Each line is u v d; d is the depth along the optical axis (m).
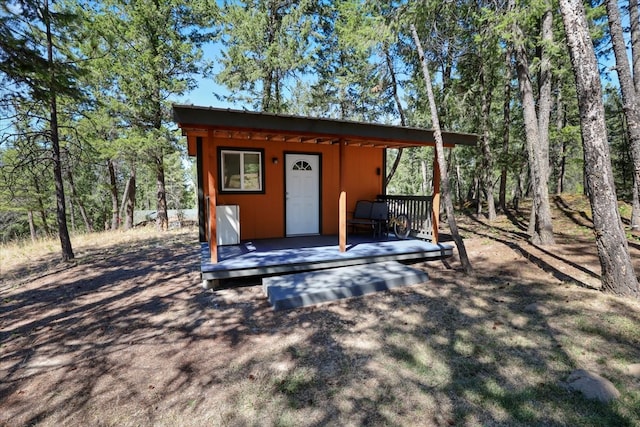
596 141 4.00
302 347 3.19
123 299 4.73
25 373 2.89
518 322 3.55
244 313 4.04
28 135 7.75
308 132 5.13
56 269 6.79
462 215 13.39
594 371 2.63
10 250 9.55
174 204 30.23
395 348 3.12
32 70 6.23
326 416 2.26
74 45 8.41
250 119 4.67
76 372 2.88
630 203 11.20
